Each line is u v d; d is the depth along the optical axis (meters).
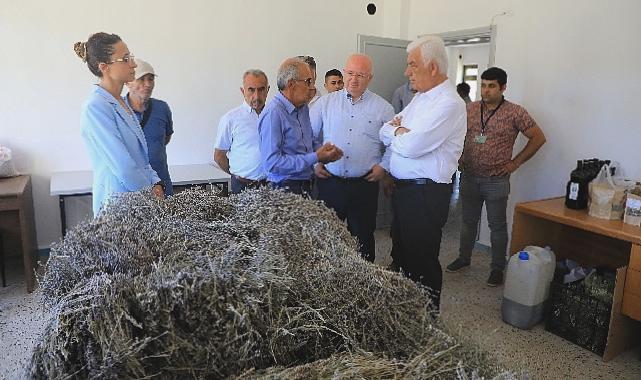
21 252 3.71
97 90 1.89
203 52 4.16
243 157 3.07
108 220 1.07
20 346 2.43
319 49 4.69
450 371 0.76
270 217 1.16
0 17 3.49
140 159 2.04
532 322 2.82
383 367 0.75
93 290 0.79
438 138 2.23
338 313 0.86
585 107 3.37
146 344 0.72
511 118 3.30
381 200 4.80
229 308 0.77
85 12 3.72
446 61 2.30
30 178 3.63
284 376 0.72
